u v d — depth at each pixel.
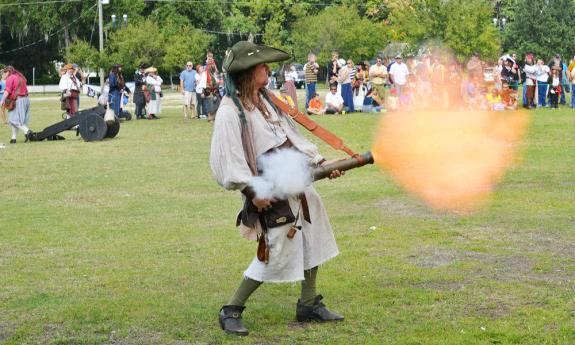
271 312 6.17
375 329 5.78
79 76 27.44
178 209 10.64
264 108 5.64
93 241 8.79
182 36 63.56
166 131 22.61
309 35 57.12
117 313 6.19
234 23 74.44
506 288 6.70
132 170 14.54
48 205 11.12
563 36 59.31
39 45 74.75
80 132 20.11
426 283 6.93
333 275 7.19
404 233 8.87
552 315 5.97
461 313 6.10
